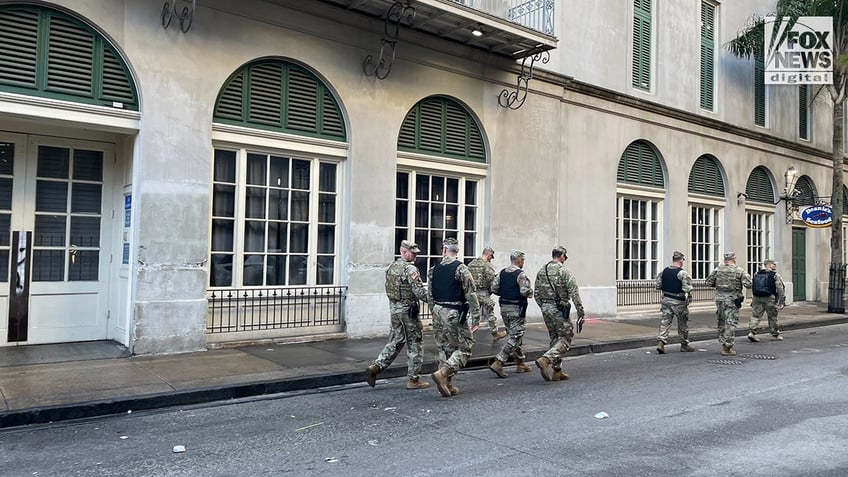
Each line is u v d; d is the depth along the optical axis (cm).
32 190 873
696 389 784
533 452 523
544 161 1373
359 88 1074
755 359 1037
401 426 602
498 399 721
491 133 1276
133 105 858
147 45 857
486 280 1100
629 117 1575
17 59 777
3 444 536
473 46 1224
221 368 794
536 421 623
